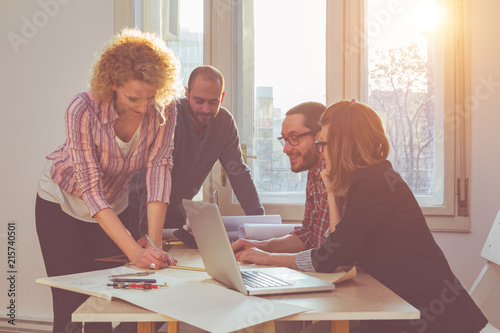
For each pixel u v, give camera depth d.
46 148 3.36
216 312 1.14
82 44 3.30
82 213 2.06
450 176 2.91
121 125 1.90
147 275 1.52
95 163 1.82
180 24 3.23
